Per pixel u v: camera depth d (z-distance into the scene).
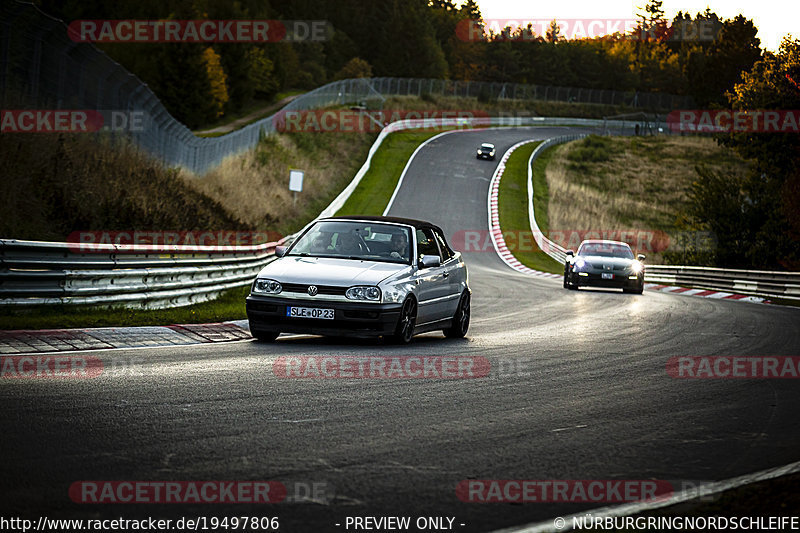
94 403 9.43
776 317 27.64
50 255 17.70
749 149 63.91
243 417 9.13
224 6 137.25
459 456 7.85
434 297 17.58
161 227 31.28
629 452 8.33
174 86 110.69
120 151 35.16
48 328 15.90
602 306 29.62
